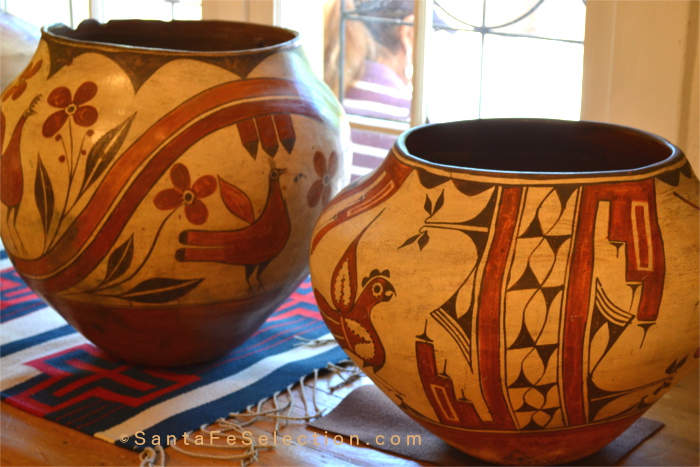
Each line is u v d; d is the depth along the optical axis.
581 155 1.23
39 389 1.38
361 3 1.98
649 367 0.98
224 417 1.30
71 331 1.60
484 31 1.84
